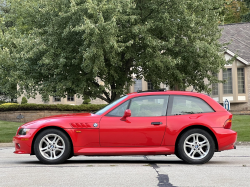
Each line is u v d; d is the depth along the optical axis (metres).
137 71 19.66
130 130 7.93
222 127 8.06
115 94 19.50
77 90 17.39
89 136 7.94
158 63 16.58
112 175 6.32
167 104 8.18
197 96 8.30
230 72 29.45
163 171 6.79
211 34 18.55
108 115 8.08
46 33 18.27
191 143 7.96
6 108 30.14
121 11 15.48
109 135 7.93
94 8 15.24
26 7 18.91
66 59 17.17
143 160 9.10
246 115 26.81
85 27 14.75
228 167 7.37
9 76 18.06
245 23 34.62
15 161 8.97
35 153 8.00
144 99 8.22
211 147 7.93
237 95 29.17
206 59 17.48
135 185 5.40
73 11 15.52
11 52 18.36
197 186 5.32
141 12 17.83
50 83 17.38
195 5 17.00
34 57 17.53
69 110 30.34
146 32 16.97
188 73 18.80
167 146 7.98
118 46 16.45
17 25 20.86
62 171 6.84
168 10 17.23
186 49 17.55
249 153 11.16
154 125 7.97
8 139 17.53
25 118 29.66
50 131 7.99
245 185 5.39
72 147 8.06
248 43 31.47
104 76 19.00
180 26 17.56
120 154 7.97
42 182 5.70
